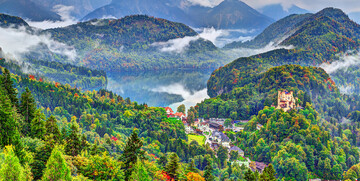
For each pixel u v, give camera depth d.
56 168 99.62
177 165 138.25
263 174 132.88
